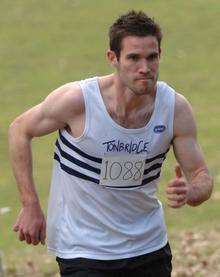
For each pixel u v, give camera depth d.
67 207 11.84
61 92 11.68
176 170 11.09
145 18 11.14
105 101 11.51
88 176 11.59
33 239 11.95
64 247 11.91
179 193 11.04
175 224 28.02
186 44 57.19
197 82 50.81
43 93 50.06
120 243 11.78
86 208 11.70
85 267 11.74
